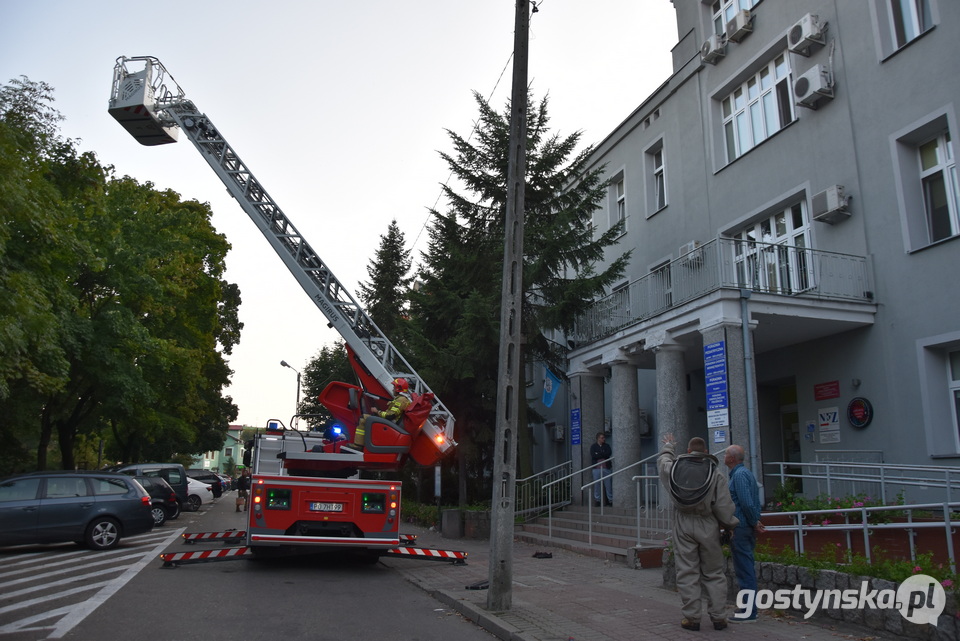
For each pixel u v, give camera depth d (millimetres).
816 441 13852
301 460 11672
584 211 17328
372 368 12516
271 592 9078
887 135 12852
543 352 18625
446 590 9156
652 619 7238
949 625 5660
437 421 12477
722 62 17141
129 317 20859
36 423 26016
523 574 10422
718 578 6844
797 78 14656
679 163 18516
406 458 12258
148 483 19797
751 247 14617
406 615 7875
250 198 13273
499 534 7809
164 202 30641
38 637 6316
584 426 17359
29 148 14297
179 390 27938
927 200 12547
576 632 6680
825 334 13695
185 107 13617
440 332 18641
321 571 11203
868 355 12883
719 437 12078
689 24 18547
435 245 17719
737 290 12258
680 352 14102
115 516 13547
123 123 13531
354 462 11695
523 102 8477
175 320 27109
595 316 17156
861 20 13531
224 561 12031
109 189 23656
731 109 17172
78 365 20531
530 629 6789
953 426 11766
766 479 15305
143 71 13391
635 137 20703
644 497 15172
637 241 20203
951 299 11586
